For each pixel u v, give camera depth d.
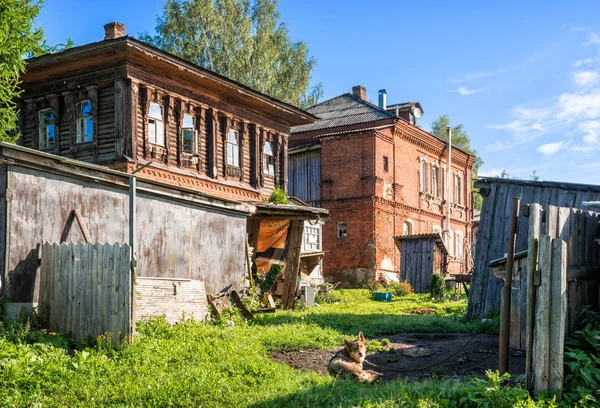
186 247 15.28
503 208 15.97
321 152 34.81
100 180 12.45
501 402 6.63
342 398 7.34
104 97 20.78
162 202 14.49
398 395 7.14
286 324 14.03
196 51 38.94
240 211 17.53
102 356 9.34
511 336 11.25
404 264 32.81
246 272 18.41
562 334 7.11
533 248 7.38
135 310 10.78
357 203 33.34
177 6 39.12
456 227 44.25
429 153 40.12
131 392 7.82
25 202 10.92
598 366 7.56
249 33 39.94
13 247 10.66
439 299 25.88
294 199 29.45
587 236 8.62
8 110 18.23
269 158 28.41
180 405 7.55
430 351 10.91
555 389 7.07
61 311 10.88
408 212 36.72
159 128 21.86
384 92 42.50
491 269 15.81
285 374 8.85
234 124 25.83
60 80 21.55
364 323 15.08
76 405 7.51
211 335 11.68
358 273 32.91
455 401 6.91
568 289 8.16
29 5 17.30
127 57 19.98
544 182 15.27
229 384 8.26
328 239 34.12
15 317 10.49
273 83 41.69
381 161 33.91
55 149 21.80
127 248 10.27
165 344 10.34
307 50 43.75
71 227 11.87
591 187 14.57
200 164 23.67
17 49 17.06
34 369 8.37
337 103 40.56
